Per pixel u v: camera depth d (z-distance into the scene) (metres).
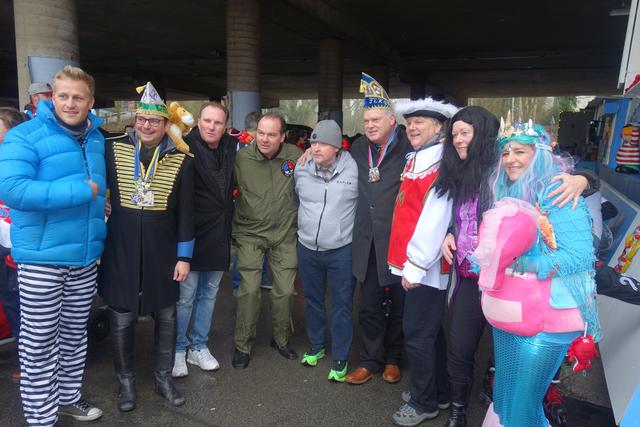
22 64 6.29
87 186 2.46
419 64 19.97
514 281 2.04
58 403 2.72
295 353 3.74
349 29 13.68
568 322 2.01
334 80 14.43
